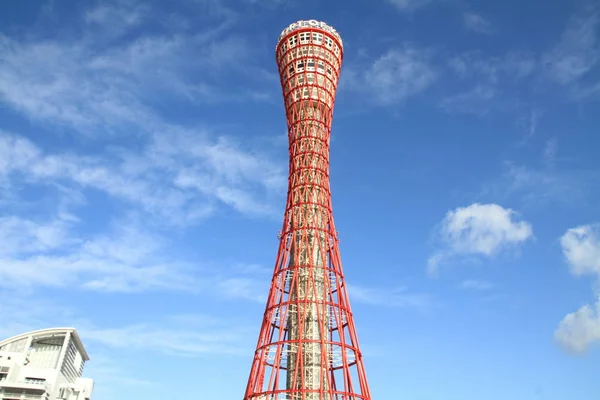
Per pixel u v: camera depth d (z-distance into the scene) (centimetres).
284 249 10319
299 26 12244
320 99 11469
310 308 9744
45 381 14675
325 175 11012
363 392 8988
